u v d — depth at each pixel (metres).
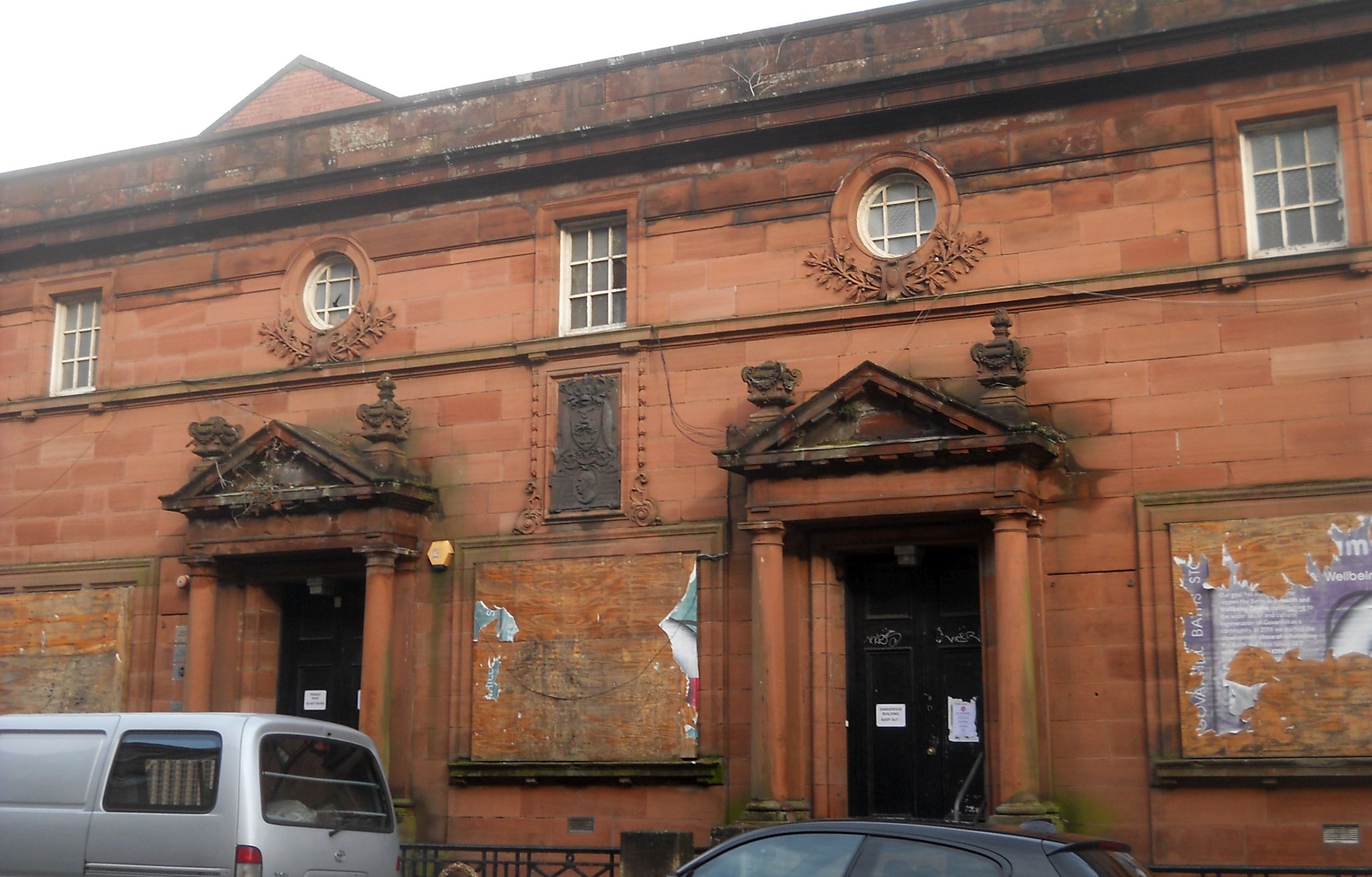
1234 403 17.97
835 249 20.33
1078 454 18.56
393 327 22.98
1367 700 16.72
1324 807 16.78
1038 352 19.03
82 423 24.75
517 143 22.17
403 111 23.58
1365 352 17.48
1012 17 19.92
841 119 20.42
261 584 22.92
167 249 24.81
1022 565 17.84
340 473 21.41
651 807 19.88
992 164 19.70
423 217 23.11
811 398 19.11
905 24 20.52
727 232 21.06
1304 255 17.86
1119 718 17.80
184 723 13.53
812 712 19.28
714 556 20.09
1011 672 17.58
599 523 20.94
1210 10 18.80
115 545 24.03
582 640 20.62
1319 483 17.41
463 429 22.11
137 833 13.19
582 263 22.27
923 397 18.28
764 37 21.28
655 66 21.94
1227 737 17.25
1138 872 9.77
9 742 14.05
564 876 19.98
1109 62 19.02
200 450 22.58
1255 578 17.45
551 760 20.45
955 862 9.56
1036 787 17.44
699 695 19.81
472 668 21.20
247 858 12.78
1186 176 18.73
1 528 24.94
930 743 19.31
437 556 21.62
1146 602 17.91
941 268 19.67
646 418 20.95
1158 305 18.53
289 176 24.08
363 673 20.98
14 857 13.55
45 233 25.39
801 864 9.99
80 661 23.72
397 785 21.02
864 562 20.12
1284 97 18.39
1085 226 19.09
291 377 23.27
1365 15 17.94
